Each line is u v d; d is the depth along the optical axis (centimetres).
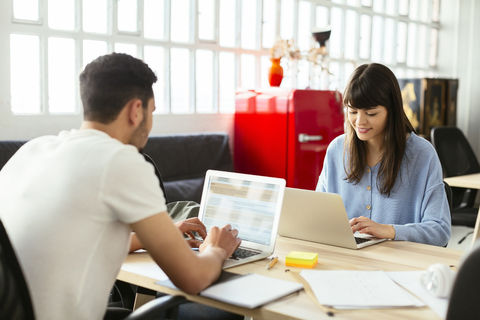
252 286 120
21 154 122
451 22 618
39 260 106
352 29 505
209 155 346
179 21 365
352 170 198
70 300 106
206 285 117
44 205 108
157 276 130
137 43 335
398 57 577
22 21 276
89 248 108
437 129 376
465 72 608
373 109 182
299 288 119
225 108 404
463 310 84
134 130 121
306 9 457
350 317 103
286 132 353
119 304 178
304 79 457
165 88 358
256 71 423
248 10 414
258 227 156
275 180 157
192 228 158
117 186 107
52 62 295
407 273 131
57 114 294
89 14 310
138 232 110
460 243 445
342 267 139
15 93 282
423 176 186
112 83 115
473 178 333
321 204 159
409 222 191
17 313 97
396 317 104
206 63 385
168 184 308
